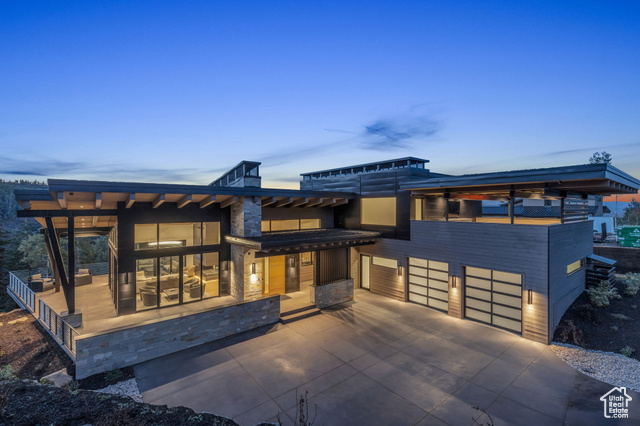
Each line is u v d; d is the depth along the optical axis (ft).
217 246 46.57
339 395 24.17
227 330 35.58
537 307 34.58
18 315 40.96
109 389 25.09
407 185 47.06
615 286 47.06
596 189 39.06
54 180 29.27
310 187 70.85
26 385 18.49
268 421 21.02
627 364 28.76
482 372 27.76
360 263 58.08
